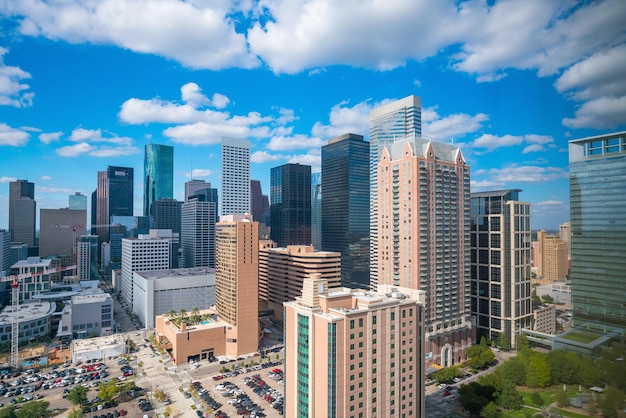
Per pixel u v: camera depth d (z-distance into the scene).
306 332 120.81
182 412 160.75
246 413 159.75
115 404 168.12
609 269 86.69
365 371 118.44
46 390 184.12
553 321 141.62
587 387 98.62
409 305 130.62
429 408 161.38
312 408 118.38
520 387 146.38
